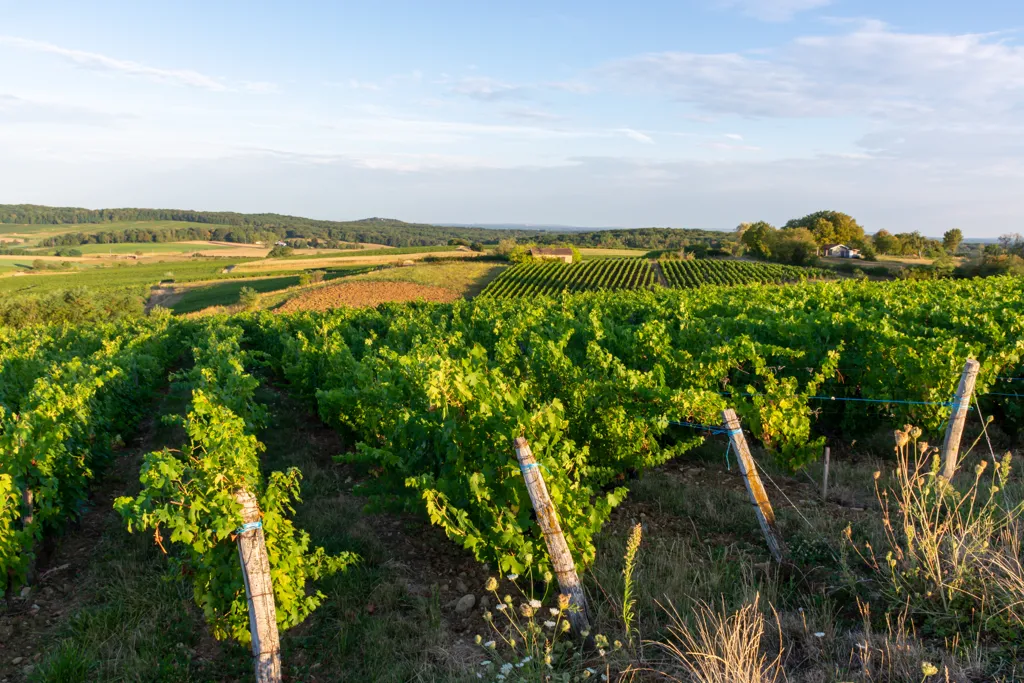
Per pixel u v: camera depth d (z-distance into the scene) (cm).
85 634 473
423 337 1530
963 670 347
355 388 916
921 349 845
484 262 9644
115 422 1021
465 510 533
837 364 899
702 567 517
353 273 8769
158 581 545
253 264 11569
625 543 570
